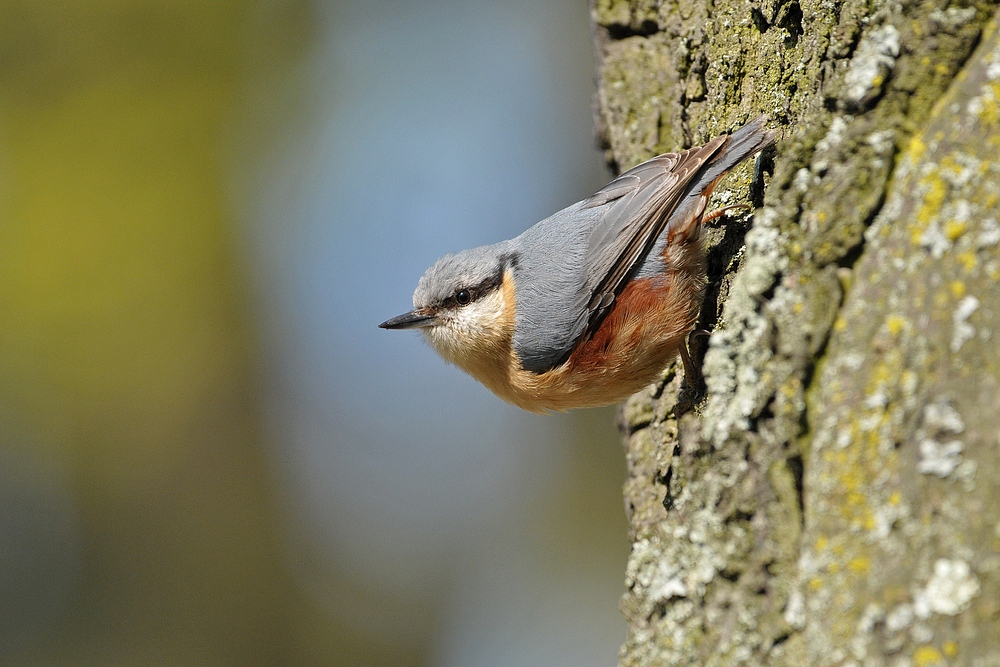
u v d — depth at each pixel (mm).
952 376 3805
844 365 4121
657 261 6703
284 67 19875
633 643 4969
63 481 17938
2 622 16438
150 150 19484
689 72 7129
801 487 4230
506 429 18641
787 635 4012
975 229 3951
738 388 4457
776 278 4496
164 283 18797
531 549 17484
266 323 19016
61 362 18391
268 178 19344
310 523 17859
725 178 6922
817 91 5184
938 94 4340
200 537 17344
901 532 3740
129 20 19984
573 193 18422
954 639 3502
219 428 18188
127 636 16438
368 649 16641
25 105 19781
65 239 18922
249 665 16188
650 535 5695
